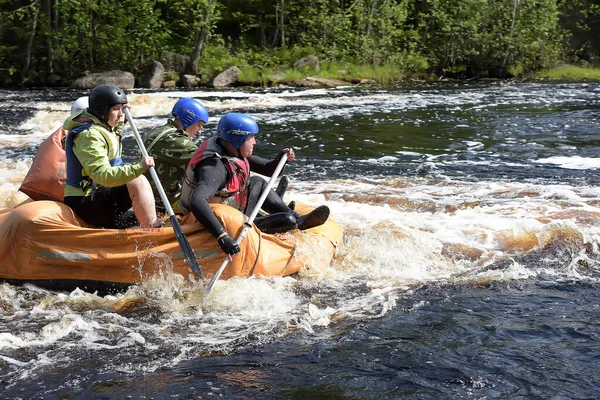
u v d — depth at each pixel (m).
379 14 33.78
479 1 33.69
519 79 32.53
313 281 5.01
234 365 3.72
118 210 4.93
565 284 4.97
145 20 30.16
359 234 5.90
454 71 33.47
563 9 38.47
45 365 3.72
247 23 36.41
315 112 17.39
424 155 11.12
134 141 12.88
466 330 4.16
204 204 4.63
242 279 4.80
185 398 3.36
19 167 9.78
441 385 3.48
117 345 3.98
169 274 4.73
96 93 4.75
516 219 6.56
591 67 36.06
